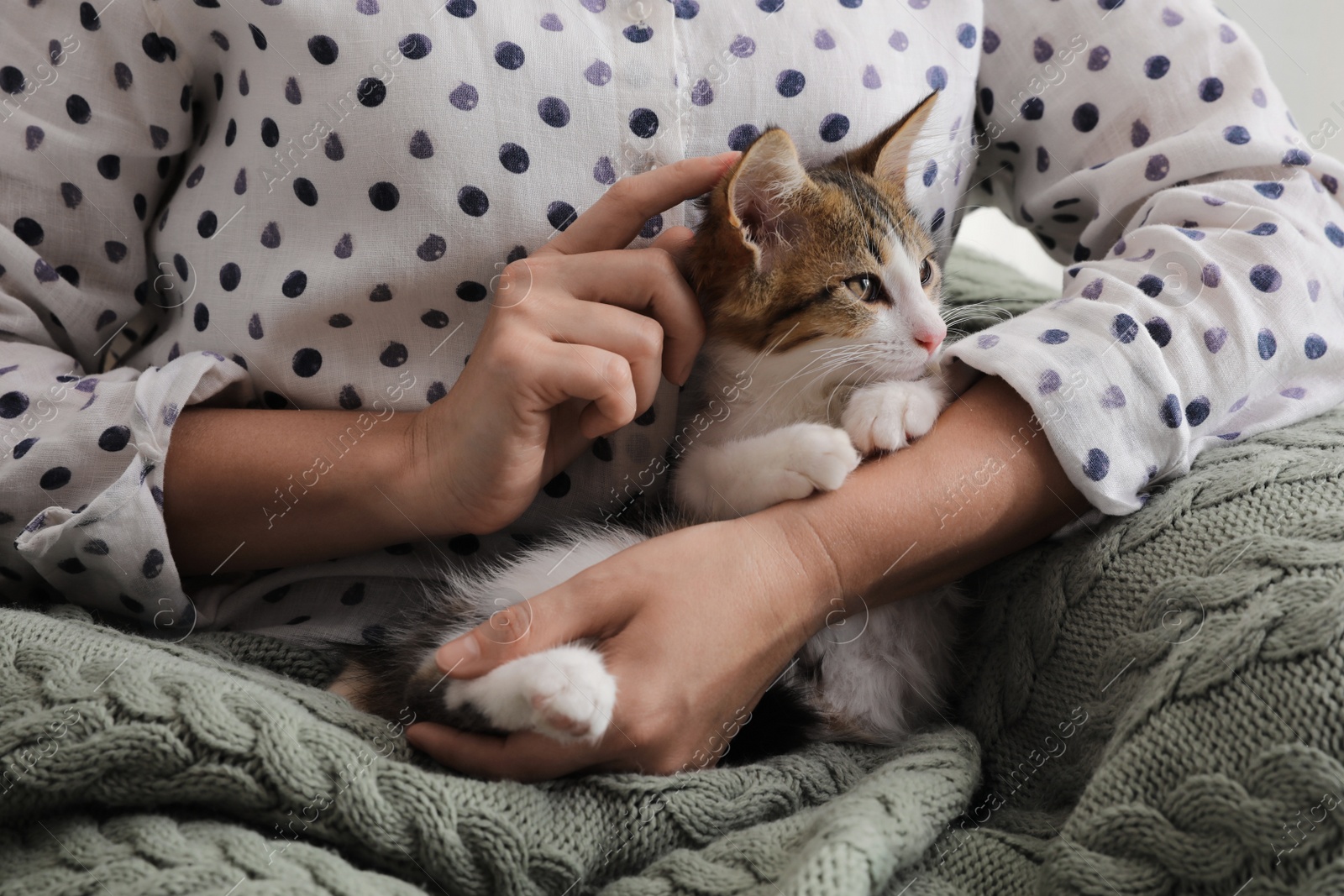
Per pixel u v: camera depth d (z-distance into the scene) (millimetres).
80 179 1028
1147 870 661
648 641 812
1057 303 1003
